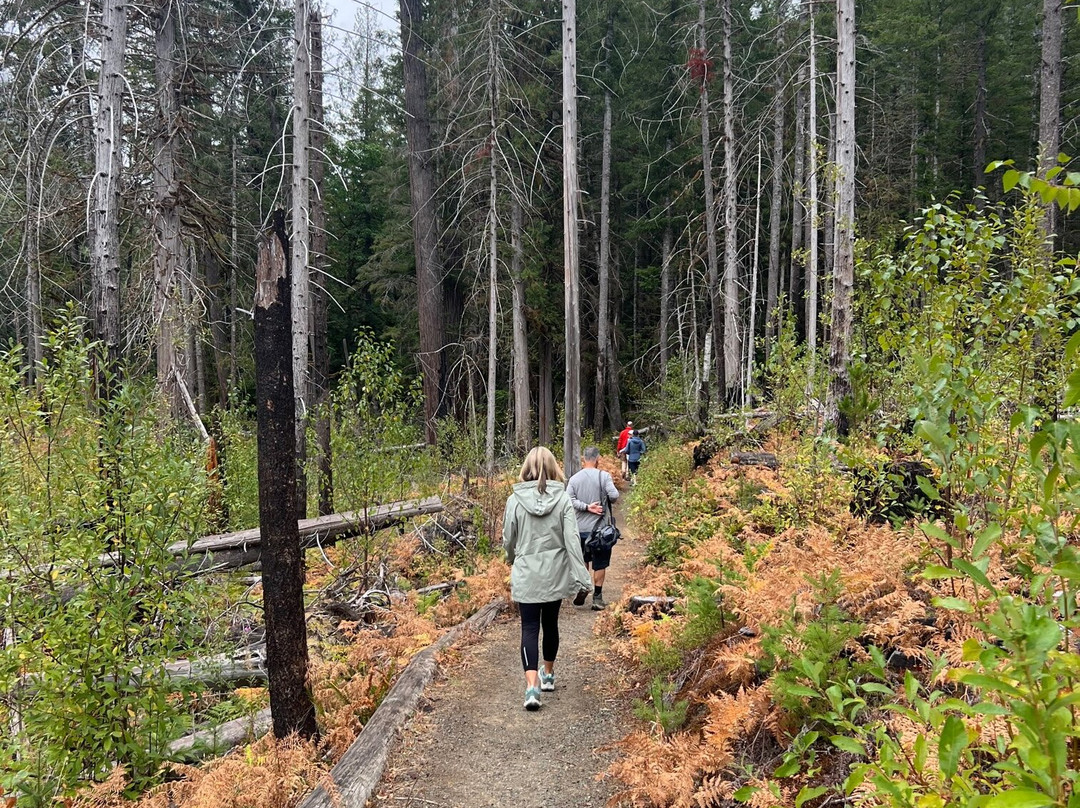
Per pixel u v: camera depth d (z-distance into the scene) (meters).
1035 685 1.45
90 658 4.60
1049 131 12.36
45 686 4.49
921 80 26.59
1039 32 27.52
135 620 5.17
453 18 19.55
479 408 22.47
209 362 22.05
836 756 3.15
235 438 11.94
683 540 8.34
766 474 8.80
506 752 4.59
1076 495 1.76
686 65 19.39
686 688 4.61
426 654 6.12
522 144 21.02
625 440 19.67
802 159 18.66
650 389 29.83
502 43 18.14
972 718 2.50
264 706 5.98
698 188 26.67
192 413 10.45
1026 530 2.05
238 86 12.14
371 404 9.97
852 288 8.89
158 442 5.84
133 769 4.69
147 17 10.98
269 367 4.43
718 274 22.02
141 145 10.88
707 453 13.28
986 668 1.61
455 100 19.11
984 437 3.29
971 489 2.85
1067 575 1.53
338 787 3.95
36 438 5.32
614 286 32.12
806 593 4.04
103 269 7.84
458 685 5.73
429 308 20.03
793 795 3.08
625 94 25.45
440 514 11.16
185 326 10.84
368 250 33.38
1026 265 4.34
